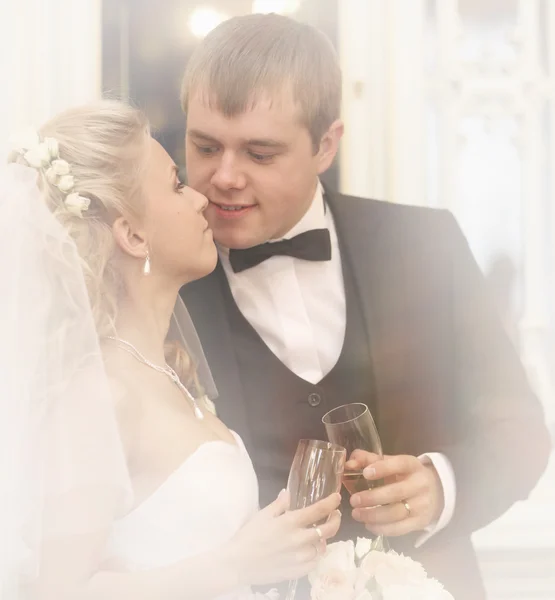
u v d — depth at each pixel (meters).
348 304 1.84
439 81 2.38
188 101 1.71
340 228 1.91
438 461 1.76
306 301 1.85
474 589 1.86
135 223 1.44
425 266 1.89
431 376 1.84
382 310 1.85
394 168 2.34
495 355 1.88
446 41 2.37
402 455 1.65
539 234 2.39
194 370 1.63
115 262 1.43
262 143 1.66
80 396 1.25
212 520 1.33
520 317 2.39
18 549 1.20
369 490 1.50
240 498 1.37
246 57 1.65
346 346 1.82
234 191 1.70
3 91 2.20
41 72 2.21
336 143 1.83
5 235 1.27
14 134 1.42
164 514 1.31
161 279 1.49
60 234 1.29
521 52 2.38
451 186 2.38
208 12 2.26
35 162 1.37
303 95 1.68
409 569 1.32
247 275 1.85
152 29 2.23
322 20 2.32
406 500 1.62
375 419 1.81
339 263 1.90
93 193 1.39
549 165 2.39
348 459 1.48
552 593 2.26
